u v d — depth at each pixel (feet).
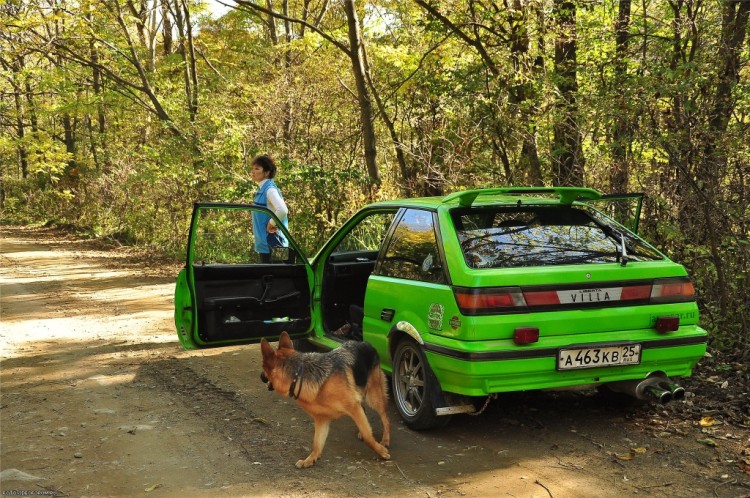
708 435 15.15
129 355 24.13
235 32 92.27
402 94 47.42
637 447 14.67
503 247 15.20
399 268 16.96
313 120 56.18
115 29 69.72
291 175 43.21
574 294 14.52
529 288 14.26
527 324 14.12
